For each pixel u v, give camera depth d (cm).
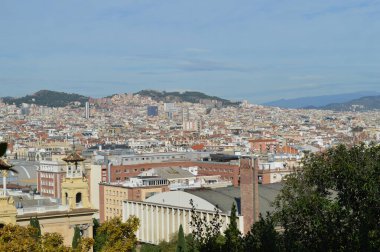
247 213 13388
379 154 8244
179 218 15788
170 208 16188
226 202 14850
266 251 5312
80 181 12200
